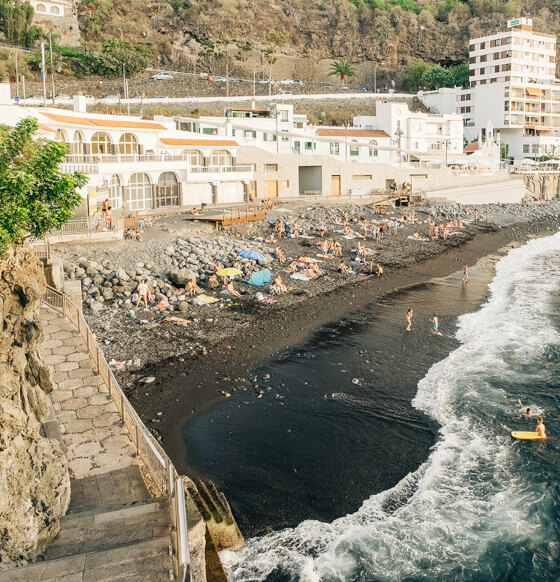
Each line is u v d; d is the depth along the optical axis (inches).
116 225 1700.3
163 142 2349.9
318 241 2105.1
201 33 5856.3
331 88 5723.4
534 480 793.6
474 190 3518.7
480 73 4980.3
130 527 493.4
